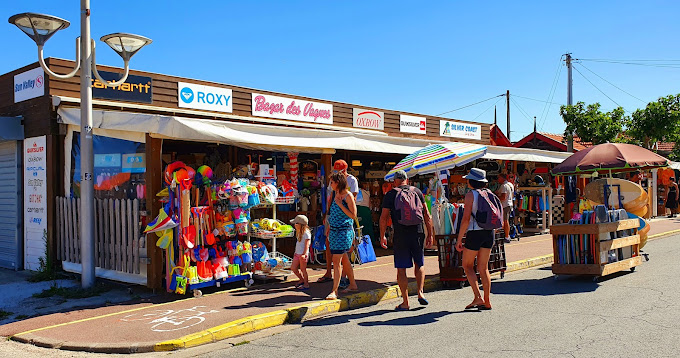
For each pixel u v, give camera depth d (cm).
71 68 1020
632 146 948
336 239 734
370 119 1666
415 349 532
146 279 807
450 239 869
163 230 767
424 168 902
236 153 1145
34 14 726
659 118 2264
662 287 802
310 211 1121
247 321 622
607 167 908
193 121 762
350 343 562
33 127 1029
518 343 540
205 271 781
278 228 866
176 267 775
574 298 754
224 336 596
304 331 620
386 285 826
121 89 1091
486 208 684
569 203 1717
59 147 997
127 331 604
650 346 518
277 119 1398
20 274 1012
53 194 986
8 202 1105
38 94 1016
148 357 537
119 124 815
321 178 1026
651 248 1261
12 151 1092
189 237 766
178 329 604
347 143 1004
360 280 873
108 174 908
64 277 946
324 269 1014
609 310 671
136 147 853
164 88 1167
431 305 738
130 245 829
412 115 1823
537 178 1642
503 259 945
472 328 604
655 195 2108
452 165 930
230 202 807
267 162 1201
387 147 1094
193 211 779
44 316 691
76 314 698
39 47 756
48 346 573
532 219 1636
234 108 1302
